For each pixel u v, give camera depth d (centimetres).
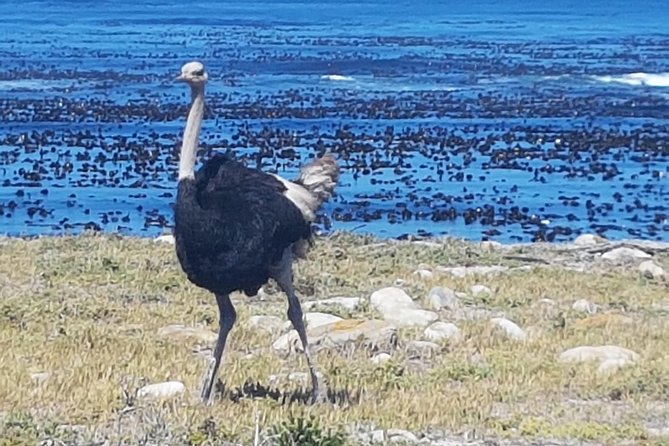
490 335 1694
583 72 6756
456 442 1259
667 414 1373
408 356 1591
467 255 2258
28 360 1520
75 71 6638
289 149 3956
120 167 3653
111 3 14538
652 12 13725
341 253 2211
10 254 2158
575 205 3219
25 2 14375
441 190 3375
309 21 11769
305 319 1669
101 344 1597
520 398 1423
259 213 1330
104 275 1998
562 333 1722
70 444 1203
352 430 1275
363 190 3344
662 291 2048
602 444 1262
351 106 5206
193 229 1323
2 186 3344
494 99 5541
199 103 1347
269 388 1426
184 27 10681
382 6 14838
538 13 13438
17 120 4650
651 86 6134
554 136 4378
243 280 1337
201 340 1650
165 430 1241
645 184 3525
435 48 8475
